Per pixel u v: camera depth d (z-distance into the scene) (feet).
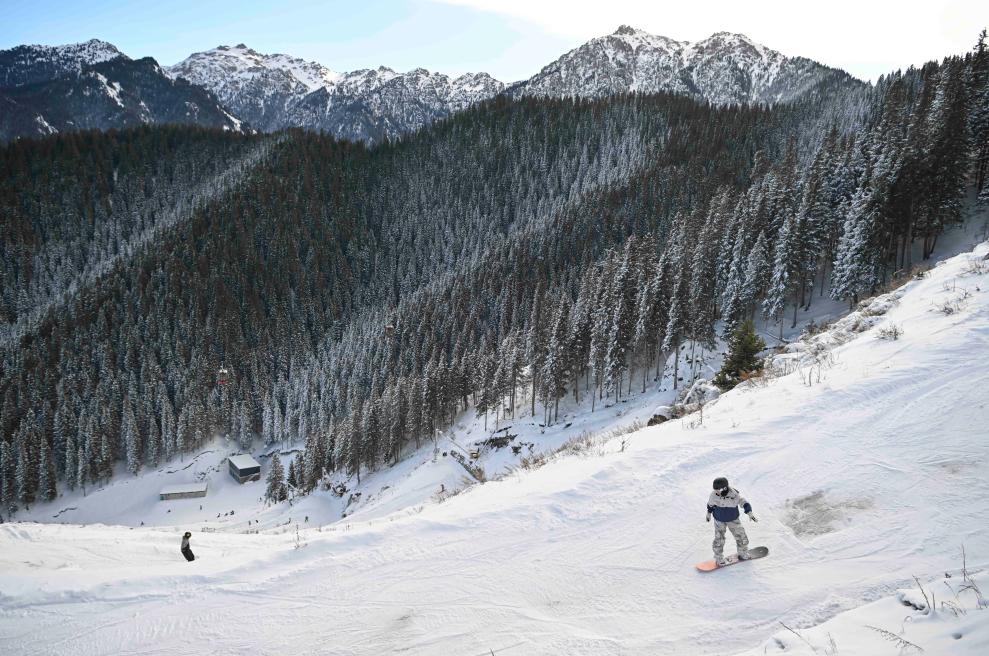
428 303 416.26
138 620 31.42
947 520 24.75
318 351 446.19
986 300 47.19
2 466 299.79
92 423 320.29
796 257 173.47
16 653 29.91
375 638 26.61
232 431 354.95
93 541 55.83
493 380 239.91
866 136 219.00
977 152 179.93
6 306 540.52
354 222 640.58
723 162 477.36
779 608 22.45
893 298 65.00
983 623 16.57
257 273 518.78
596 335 199.82
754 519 25.81
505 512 36.40
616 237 428.97
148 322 439.22
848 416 36.78
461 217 630.33
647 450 40.34
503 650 23.93
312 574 33.19
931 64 383.04
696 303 179.11
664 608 24.50
